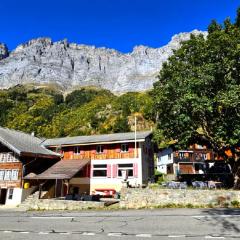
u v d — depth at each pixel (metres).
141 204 24.67
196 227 13.71
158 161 70.69
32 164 38.12
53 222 16.95
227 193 22.11
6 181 37.50
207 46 26.66
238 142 26.06
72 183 38.75
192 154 60.97
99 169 38.22
